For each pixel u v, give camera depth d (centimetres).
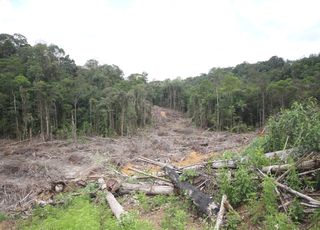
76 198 1090
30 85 3528
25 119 3338
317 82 3931
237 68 8075
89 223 732
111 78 5659
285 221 625
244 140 2966
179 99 7375
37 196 1313
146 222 775
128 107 4269
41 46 4456
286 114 975
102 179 1226
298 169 806
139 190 1080
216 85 5388
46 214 1033
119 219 776
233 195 789
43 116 3547
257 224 682
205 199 824
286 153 868
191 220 808
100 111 4009
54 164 2105
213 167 1000
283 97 4175
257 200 755
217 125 4519
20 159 2278
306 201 705
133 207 966
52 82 3969
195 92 5509
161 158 2214
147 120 5169
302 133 845
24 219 1060
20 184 1583
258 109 4475
